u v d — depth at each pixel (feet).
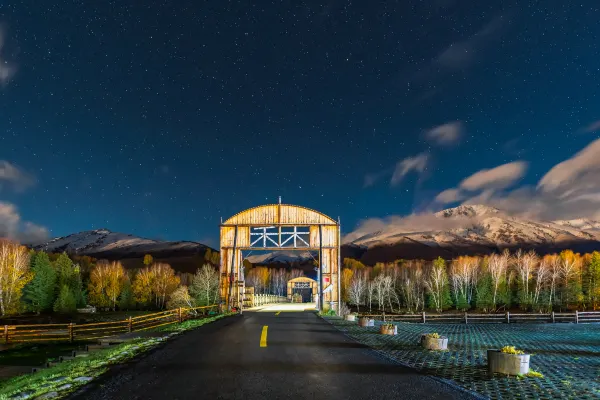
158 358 39.58
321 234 150.41
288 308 183.11
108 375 31.89
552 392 27.94
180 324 78.13
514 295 298.15
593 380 32.01
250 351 44.14
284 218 151.53
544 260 332.19
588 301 264.11
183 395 26.18
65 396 26.14
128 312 274.77
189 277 423.64
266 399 25.29
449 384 29.50
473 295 315.17
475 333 81.25
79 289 277.03
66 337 111.55
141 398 25.57
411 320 134.10
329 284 147.23
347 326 77.30
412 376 31.96
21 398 25.76
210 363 36.99
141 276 329.52
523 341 64.80
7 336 95.40
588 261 294.25
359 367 35.45
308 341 53.06
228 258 150.20
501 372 33.30
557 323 121.29
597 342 64.54
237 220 152.35
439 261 365.20
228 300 144.97
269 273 619.26
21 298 241.76
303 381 29.99
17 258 227.61
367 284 387.34
